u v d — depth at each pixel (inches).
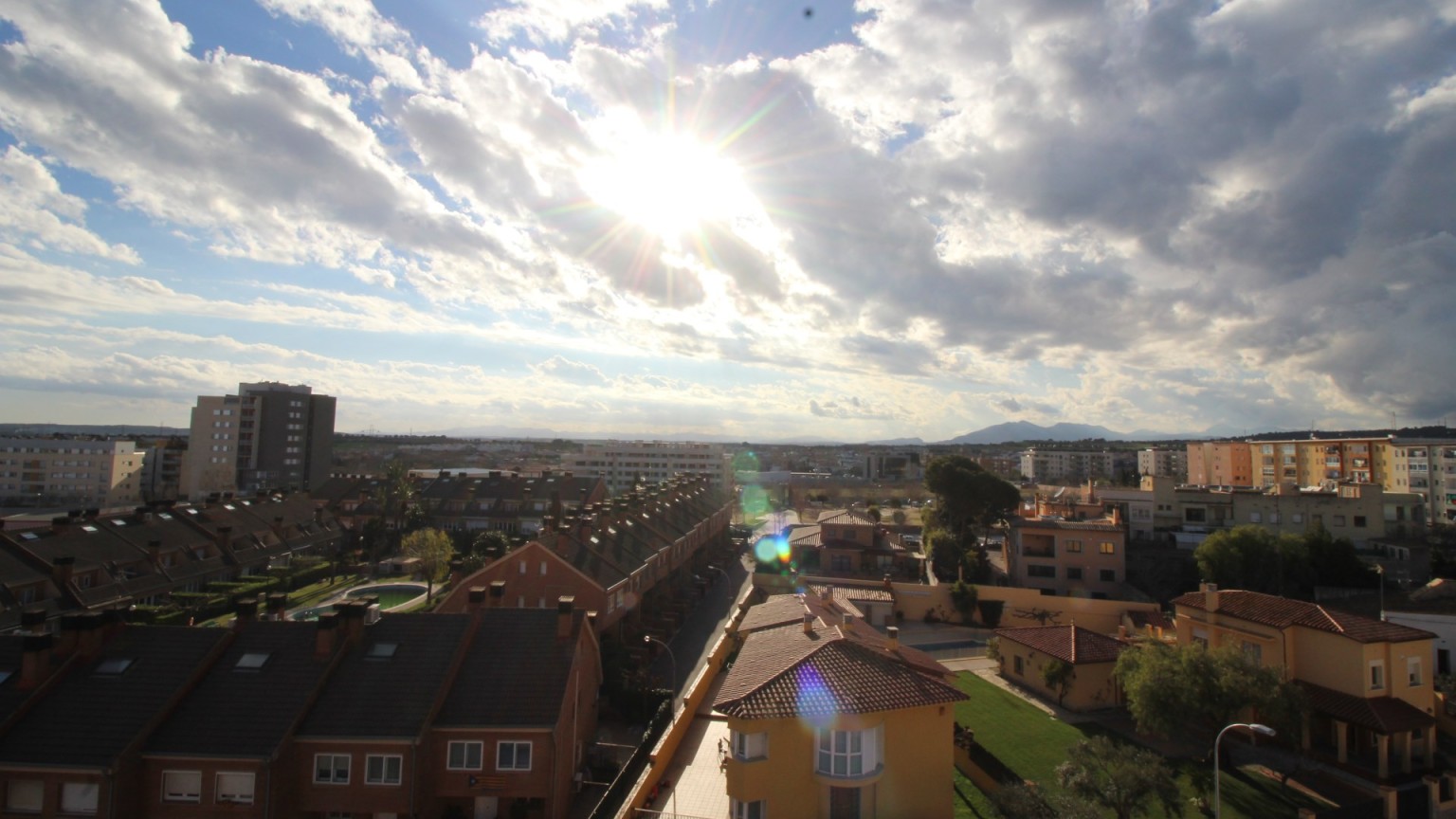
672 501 3617.1
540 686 1282.0
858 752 995.9
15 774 1050.1
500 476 4640.8
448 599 2032.5
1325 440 4630.9
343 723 1167.6
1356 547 2950.3
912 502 6318.9
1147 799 1106.7
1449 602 2011.6
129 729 1101.7
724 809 1155.9
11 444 5610.2
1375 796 1258.0
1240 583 2477.9
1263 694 1353.3
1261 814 1234.0
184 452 6250.0
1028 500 4987.7
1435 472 3988.7
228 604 2529.5
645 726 1673.2
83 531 2438.5
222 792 1101.7
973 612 2591.0
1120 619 2460.6
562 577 2010.3
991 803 1112.8
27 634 1173.1
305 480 6033.5
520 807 1206.3
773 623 1472.7
